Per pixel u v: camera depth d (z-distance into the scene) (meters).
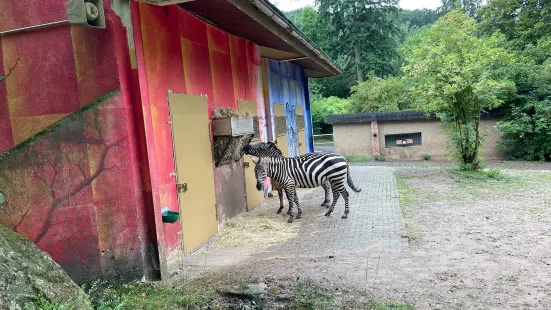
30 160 4.01
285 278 4.15
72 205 4.05
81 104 4.12
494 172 10.60
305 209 7.72
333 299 3.59
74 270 4.09
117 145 4.07
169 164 4.93
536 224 5.91
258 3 4.85
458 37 11.04
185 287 4.08
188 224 5.31
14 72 4.19
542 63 16.72
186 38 5.59
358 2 36.22
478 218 6.41
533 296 3.54
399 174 11.72
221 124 6.25
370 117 17.47
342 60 38.81
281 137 10.84
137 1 4.32
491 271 4.16
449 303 3.45
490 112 15.77
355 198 8.44
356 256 4.79
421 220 6.43
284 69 11.55
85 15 3.75
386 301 3.52
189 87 5.63
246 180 7.75
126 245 4.15
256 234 6.11
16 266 3.14
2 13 4.13
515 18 22.59
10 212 4.03
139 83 4.21
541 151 14.99
